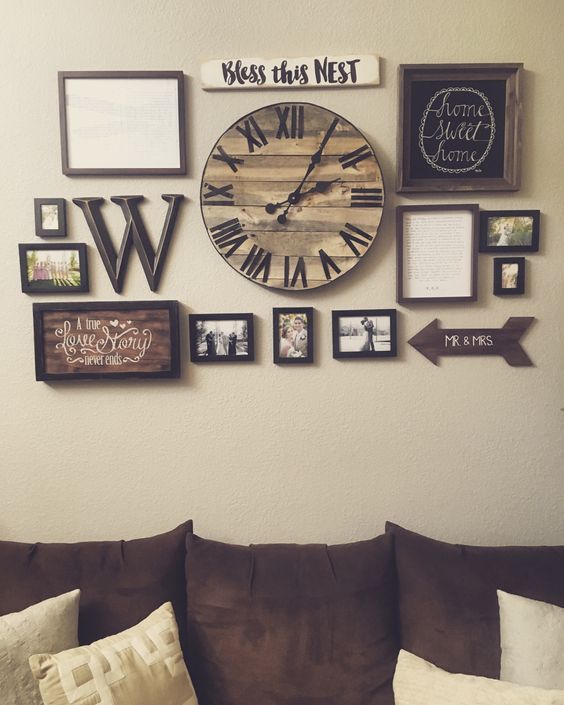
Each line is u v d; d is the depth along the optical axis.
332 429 1.66
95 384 1.64
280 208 1.60
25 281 1.60
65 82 1.57
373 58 1.58
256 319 1.63
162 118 1.59
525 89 1.60
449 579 1.40
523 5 1.58
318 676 1.33
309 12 1.58
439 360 1.65
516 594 1.36
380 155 1.61
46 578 1.39
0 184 1.59
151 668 1.22
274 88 1.60
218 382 1.64
